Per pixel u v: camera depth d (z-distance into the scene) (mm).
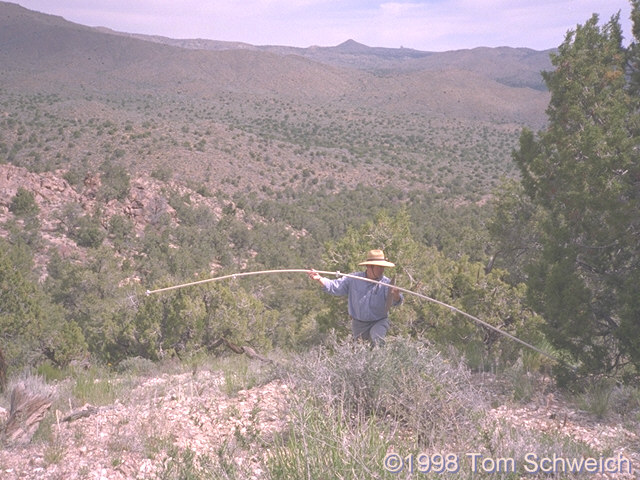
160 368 11508
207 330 22797
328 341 6098
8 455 4762
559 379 7055
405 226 15906
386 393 4711
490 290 11242
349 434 3963
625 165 7430
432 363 5113
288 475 3686
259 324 23875
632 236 7480
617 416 5707
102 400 6910
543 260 8328
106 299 48500
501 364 7781
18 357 23938
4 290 26141
